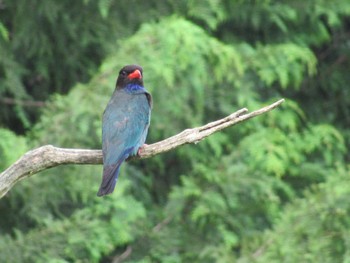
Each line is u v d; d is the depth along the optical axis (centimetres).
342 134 1652
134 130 1048
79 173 1380
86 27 1480
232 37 1557
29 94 1559
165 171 1590
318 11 1538
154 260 1471
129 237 1389
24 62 1534
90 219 1406
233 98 1502
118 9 1495
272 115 1488
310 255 1364
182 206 1482
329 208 1388
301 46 1566
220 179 1462
